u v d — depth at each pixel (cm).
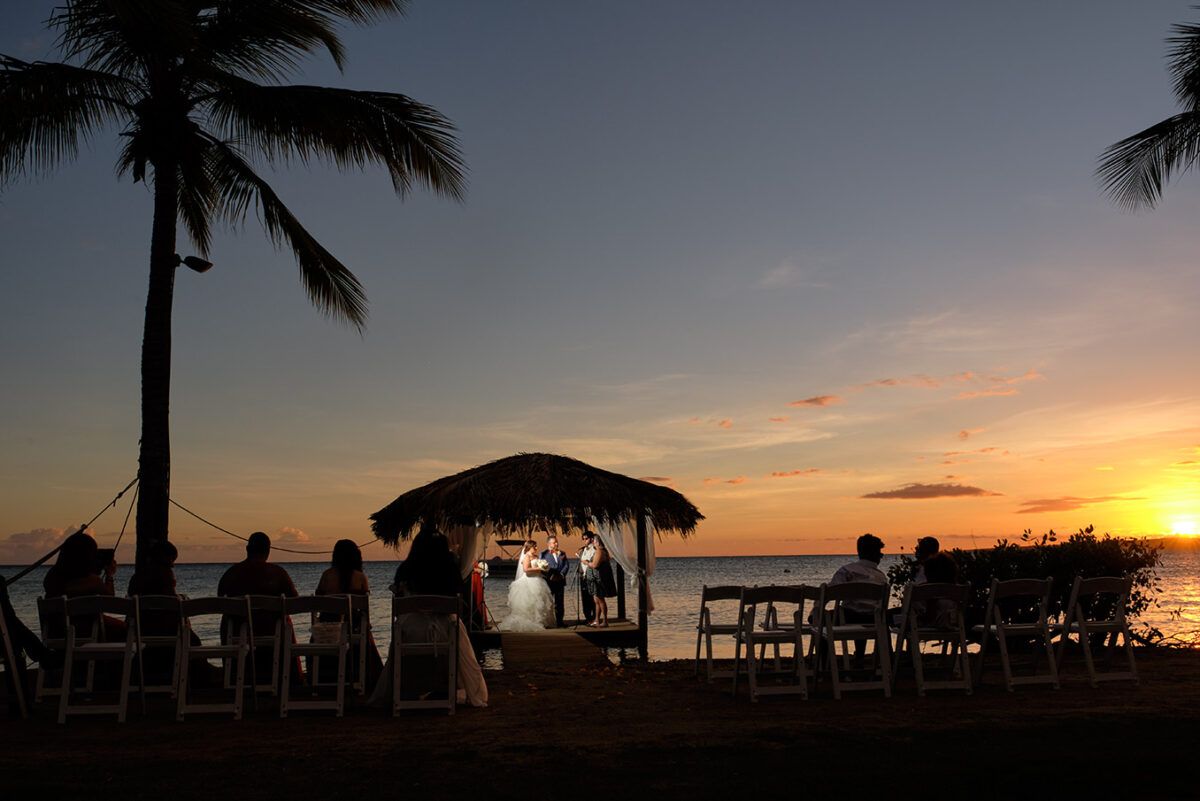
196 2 1312
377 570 16262
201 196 1536
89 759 593
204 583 8144
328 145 1365
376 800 486
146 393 1270
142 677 758
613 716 747
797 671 824
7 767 569
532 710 791
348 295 1482
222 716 771
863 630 826
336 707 769
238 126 1357
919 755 565
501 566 5594
